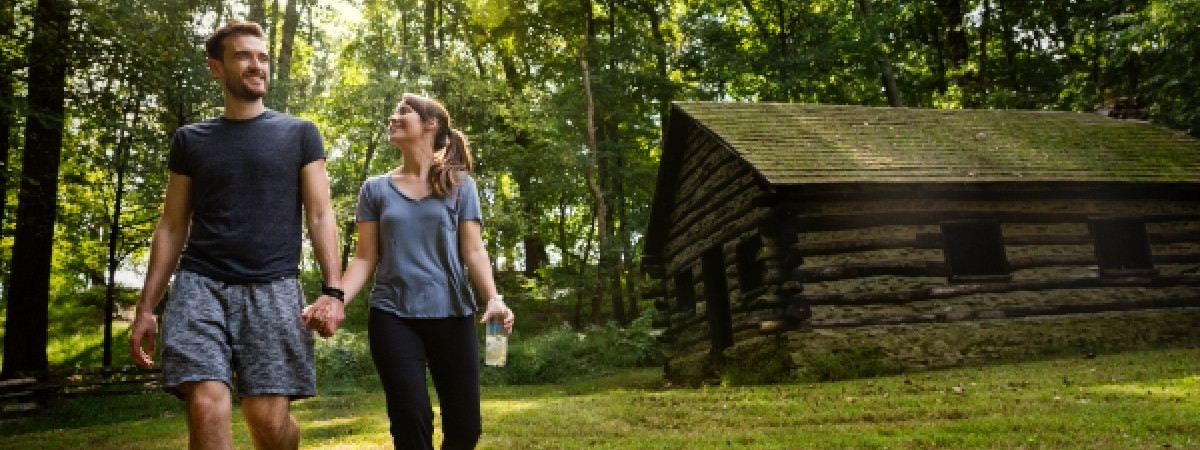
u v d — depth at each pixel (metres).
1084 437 5.31
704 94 26.95
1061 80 25.28
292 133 3.24
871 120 15.38
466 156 3.71
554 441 6.20
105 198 21.56
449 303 3.48
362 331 21.72
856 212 12.53
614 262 24.36
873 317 12.16
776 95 26.89
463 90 21.59
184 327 2.93
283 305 3.07
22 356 15.17
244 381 3.01
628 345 19.05
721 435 6.22
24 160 15.27
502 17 26.62
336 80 27.88
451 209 3.58
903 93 30.16
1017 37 27.84
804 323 11.92
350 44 27.61
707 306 14.95
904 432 5.89
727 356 13.32
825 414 7.04
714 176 14.59
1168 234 14.04
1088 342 12.95
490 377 16.09
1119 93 23.02
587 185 26.61
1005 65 26.81
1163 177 13.74
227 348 2.98
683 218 16.31
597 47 26.44
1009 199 13.30
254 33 3.23
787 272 12.13
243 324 3.02
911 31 29.80
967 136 14.95
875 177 12.23
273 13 25.53
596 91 26.23
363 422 7.93
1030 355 12.62
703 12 27.48
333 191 21.00
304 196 3.24
